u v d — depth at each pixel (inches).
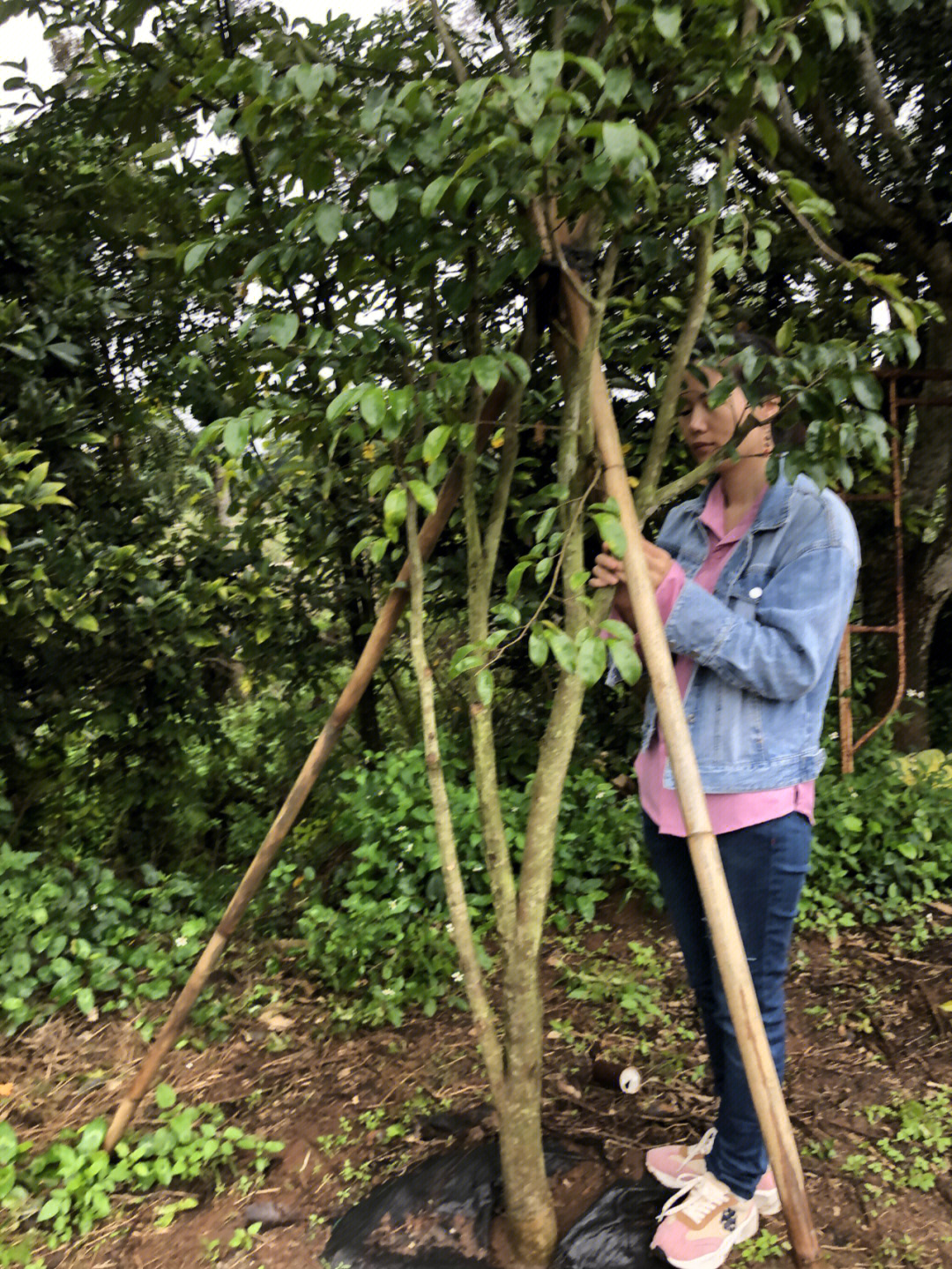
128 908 143.7
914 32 209.5
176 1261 83.4
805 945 145.5
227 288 125.1
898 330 74.6
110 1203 90.8
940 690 300.2
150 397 191.0
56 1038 120.8
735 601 77.0
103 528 179.3
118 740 186.9
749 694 75.0
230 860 194.9
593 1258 80.4
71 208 154.7
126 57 121.1
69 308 172.9
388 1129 100.6
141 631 171.3
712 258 72.5
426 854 149.8
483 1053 79.4
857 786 181.5
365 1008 125.2
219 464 163.0
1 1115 105.6
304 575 198.7
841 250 221.0
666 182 81.0
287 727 217.3
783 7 76.0
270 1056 117.5
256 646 195.9
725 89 69.5
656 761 82.9
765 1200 85.7
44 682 170.4
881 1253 82.9
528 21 82.7
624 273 151.7
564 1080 109.3
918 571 237.6
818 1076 111.3
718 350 77.1
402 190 67.9
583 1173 92.4
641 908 155.9
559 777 77.0
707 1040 85.7
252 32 106.0
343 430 75.0
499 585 194.7
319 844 183.2
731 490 81.4
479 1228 84.5
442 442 64.3
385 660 214.7
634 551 67.2
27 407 156.6
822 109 202.5
